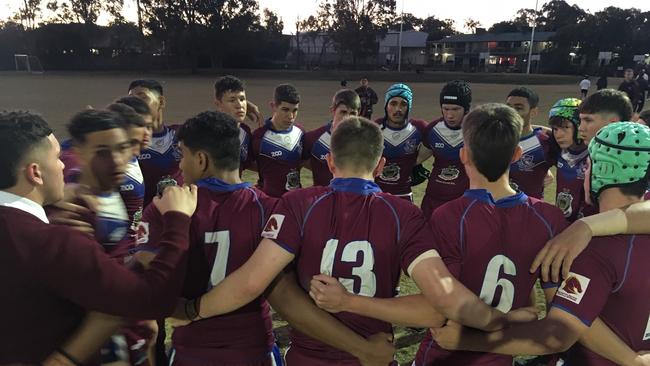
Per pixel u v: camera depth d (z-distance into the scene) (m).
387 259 1.96
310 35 81.00
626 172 1.78
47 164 1.64
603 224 1.78
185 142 2.18
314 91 33.53
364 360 2.02
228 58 64.69
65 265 1.47
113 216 2.24
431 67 79.69
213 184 2.17
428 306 1.94
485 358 2.03
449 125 4.68
